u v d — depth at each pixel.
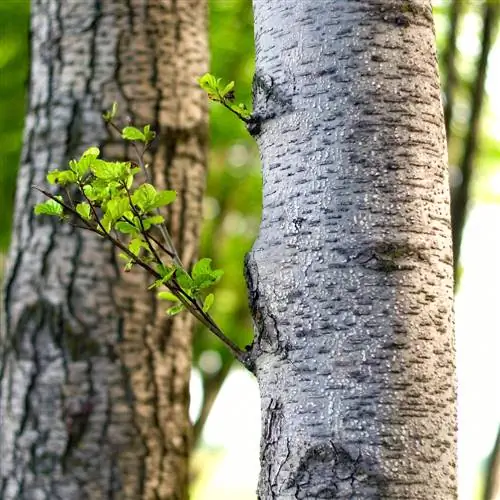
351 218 2.71
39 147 5.80
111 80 5.75
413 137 2.77
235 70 10.02
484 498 7.35
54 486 5.43
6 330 5.76
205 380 11.70
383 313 2.66
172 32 5.91
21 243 5.77
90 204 2.93
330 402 2.65
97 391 5.49
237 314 11.90
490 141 10.62
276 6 2.92
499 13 8.47
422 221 2.73
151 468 5.55
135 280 5.60
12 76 9.21
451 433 2.69
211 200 12.01
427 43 2.87
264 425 2.79
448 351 2.72
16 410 5.58
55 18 5.91
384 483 2.58
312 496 2.63
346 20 2.81
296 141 2.81
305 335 2.71
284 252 2.78
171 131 5.80
